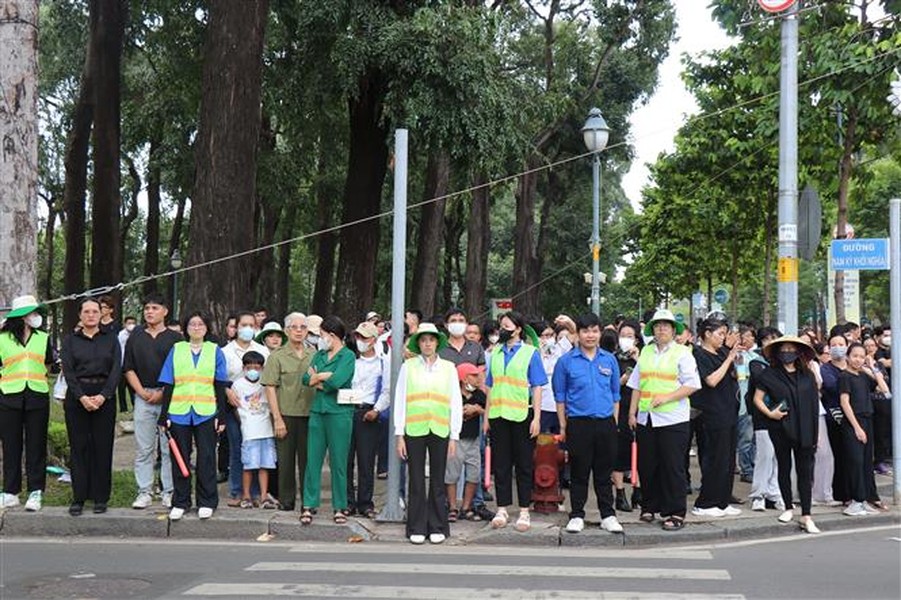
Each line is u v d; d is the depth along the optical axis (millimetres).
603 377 8891
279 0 19672
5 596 6609
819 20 13344
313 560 7934
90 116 24500
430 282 22453
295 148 26719
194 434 9164
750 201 20906
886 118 13438
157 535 9008
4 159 10367
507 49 30469
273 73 21469
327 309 30375
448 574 7375
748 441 12258
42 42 29984
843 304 14367
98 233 21844
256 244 33500
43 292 49344
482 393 9648
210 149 13688
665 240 29703
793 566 7699
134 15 24609
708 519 9477
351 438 9641
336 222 31906
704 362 9633
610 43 30812
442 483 8852
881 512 10094
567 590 6828
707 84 19078
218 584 6980
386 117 17609
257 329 10727
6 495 9398
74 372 9055
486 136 17094
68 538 8922
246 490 9727
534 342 9297
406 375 8898
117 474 11188
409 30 16641
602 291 48000
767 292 21062
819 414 9789
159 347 9484
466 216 37031
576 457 8836
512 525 9070
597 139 16812
